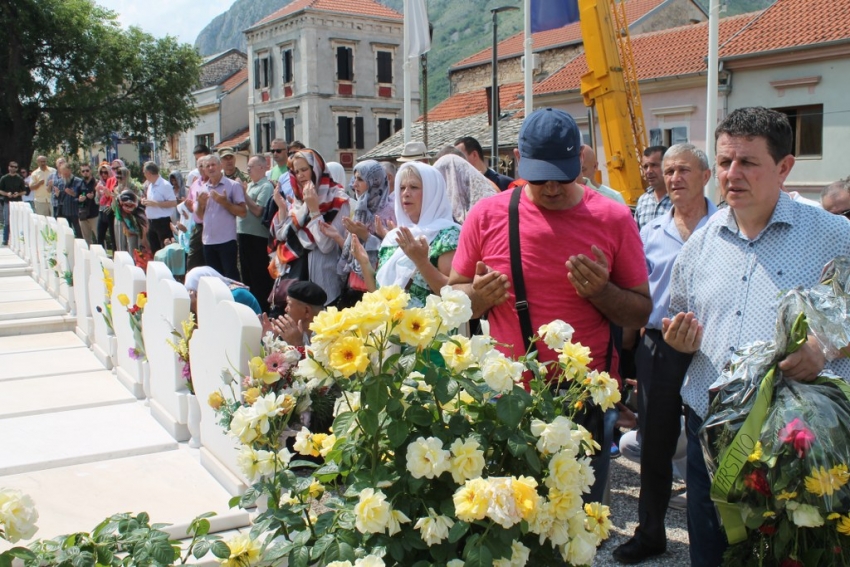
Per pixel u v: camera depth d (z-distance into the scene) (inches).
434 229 171.2
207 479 147.6
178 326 168.7
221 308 142.3
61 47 1576.0
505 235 126.6
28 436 171.8
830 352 104.1
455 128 1355.8
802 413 100.0
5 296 355.3
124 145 956.0
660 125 958.4
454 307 91.0
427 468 86.0
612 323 126.6
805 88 821.9
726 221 120.4
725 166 114.0
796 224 113.9
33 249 430.9
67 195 666.8
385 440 93.7
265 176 361.4
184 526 128.3
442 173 195.8
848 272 105.3
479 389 92.0
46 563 96.4
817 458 97.6
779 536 103.3
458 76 1665.8
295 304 190.7
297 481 99.0
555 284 122.7
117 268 222.2
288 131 1961.1
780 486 99.3
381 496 86.4
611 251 123.3
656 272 165.6
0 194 750.5
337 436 94.3
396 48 1959.9
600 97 474.0
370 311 87.7
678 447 174.9
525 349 123.8
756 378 105.3
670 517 176.1
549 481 90.4
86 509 133.7
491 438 93.4
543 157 118.2
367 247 233.9
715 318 119.0
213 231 352.5
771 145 110.9
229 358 138.8
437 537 85.3
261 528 96.1
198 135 2301.9
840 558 100.7
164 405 181.9
